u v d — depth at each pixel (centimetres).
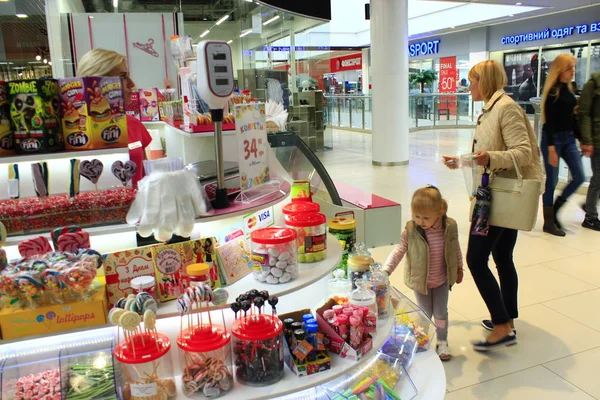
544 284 392
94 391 168
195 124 228
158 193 187
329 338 203
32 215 186
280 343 186
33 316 167
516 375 277
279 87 945
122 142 202
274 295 194
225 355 180
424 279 286
